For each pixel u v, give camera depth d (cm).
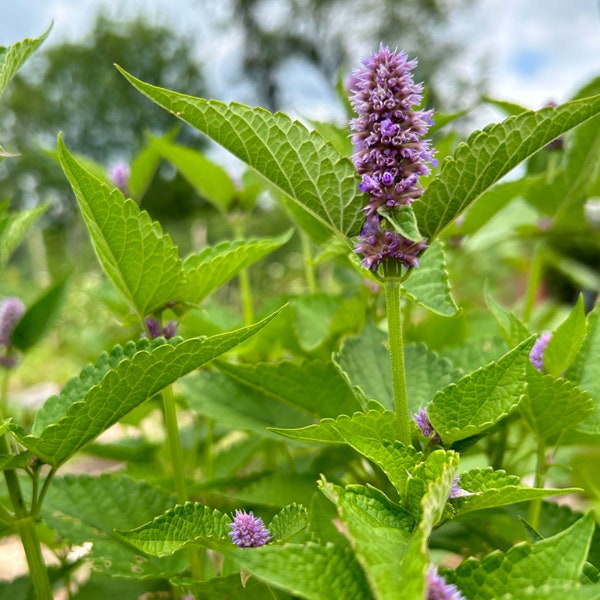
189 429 44
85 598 28
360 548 14
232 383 33
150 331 25
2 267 30
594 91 34
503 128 18
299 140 18
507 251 88
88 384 23
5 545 56
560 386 22
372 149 18
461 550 29
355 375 26
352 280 41
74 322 167
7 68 22
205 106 18
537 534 19
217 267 25
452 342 37
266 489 29
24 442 21
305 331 38
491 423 18
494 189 33
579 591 13
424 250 18
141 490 27
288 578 14
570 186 36
